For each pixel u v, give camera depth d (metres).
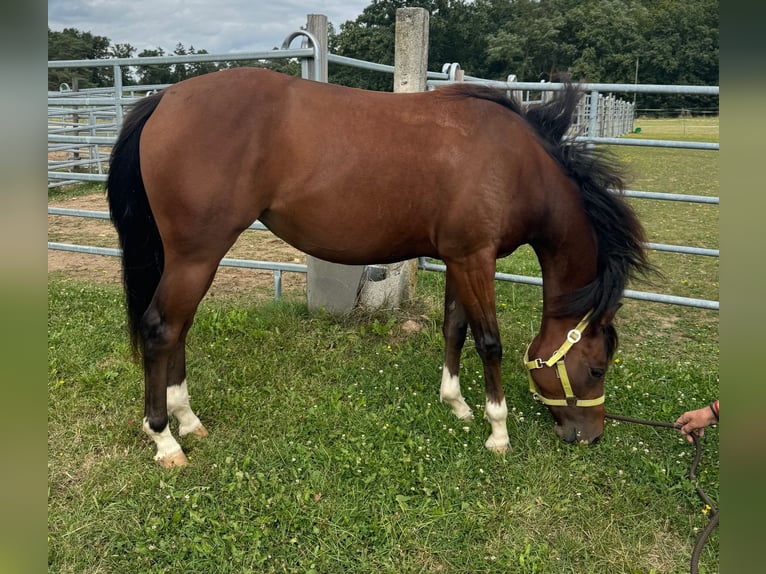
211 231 2.26
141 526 2.12
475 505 2.27
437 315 4.07
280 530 2.11
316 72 3.62
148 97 2.38
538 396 2.69
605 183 2.45
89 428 2.67
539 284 3.98
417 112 2.37
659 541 2.14
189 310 2.35
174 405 2.57
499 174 2.33
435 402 2.97
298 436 2.67
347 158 2.28
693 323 4.30
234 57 3.78
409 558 2.01
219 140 2.21
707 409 2.30
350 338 3.70
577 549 2.07
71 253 6.04
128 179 2.33
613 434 2.73
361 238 2.40
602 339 2.51
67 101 7.38
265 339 3.62
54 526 2.10
